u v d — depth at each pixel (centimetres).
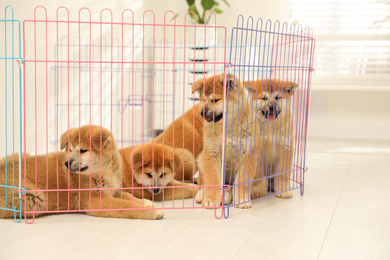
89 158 220
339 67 551
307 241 190
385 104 544
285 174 267
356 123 549
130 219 218
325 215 229
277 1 546
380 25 532
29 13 311
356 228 208
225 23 555
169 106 497
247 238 192
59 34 350
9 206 213
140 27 480
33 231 198
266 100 254
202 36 505
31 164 221
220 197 245
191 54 487
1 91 287
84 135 222
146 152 246
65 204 224
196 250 177
